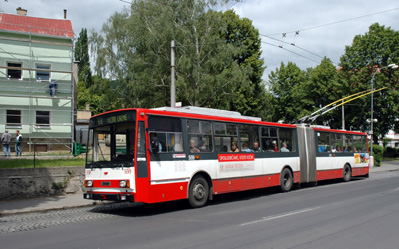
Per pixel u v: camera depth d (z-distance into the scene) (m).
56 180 14.44
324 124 48.72
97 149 10.95
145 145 10.07
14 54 27.17
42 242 7.18
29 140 26.39
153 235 7.57
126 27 29.73
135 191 9.70
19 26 28.20
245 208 11.22
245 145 13.90
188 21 28.66
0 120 26.48
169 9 28.91
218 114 13.35
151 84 28.56
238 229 8.02
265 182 14.62
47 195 14.17
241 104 39.78
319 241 6.92
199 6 28.80
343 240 7.01
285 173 15.84
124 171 10.00
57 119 28.27
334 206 11.32
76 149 27.83
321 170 18.47
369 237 7.27
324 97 48.25
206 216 9.84
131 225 8.80
